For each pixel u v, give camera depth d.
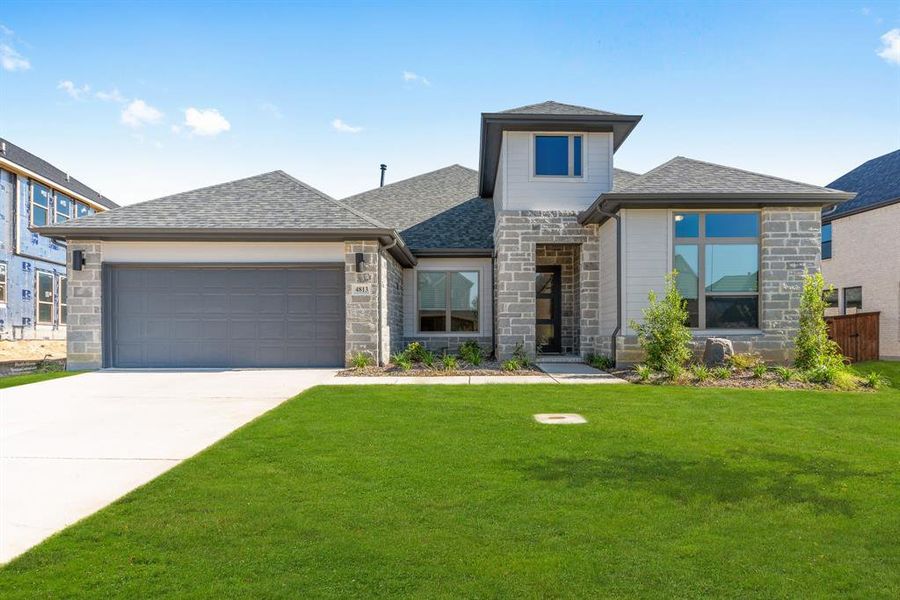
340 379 10.62
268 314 12.59
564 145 13.94
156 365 12.48
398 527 3.62
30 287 22.36
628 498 4.16
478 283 16.08
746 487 4.40
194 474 4.70
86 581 2.92
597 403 7.95
